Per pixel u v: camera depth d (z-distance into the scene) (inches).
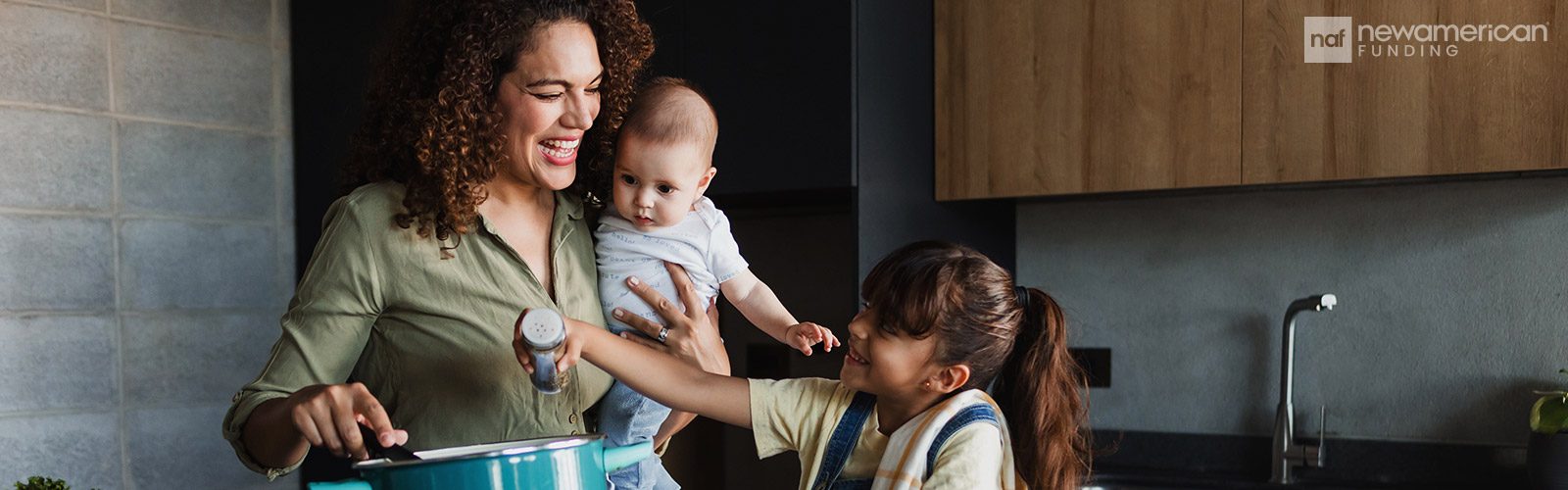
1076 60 78.2
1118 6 76.7
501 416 42.9
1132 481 81.9
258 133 103.2
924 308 37.8
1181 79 74.5
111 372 94.5
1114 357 89.1
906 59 81.4
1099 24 77.4
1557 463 67.9
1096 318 90.0
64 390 91.8
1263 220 83.3
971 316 38.5
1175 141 74.7
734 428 90.2
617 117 46.2
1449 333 77.1
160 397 97.4
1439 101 66.6
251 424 37.9
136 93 95.5
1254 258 83.6
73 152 92.2
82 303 92.8
